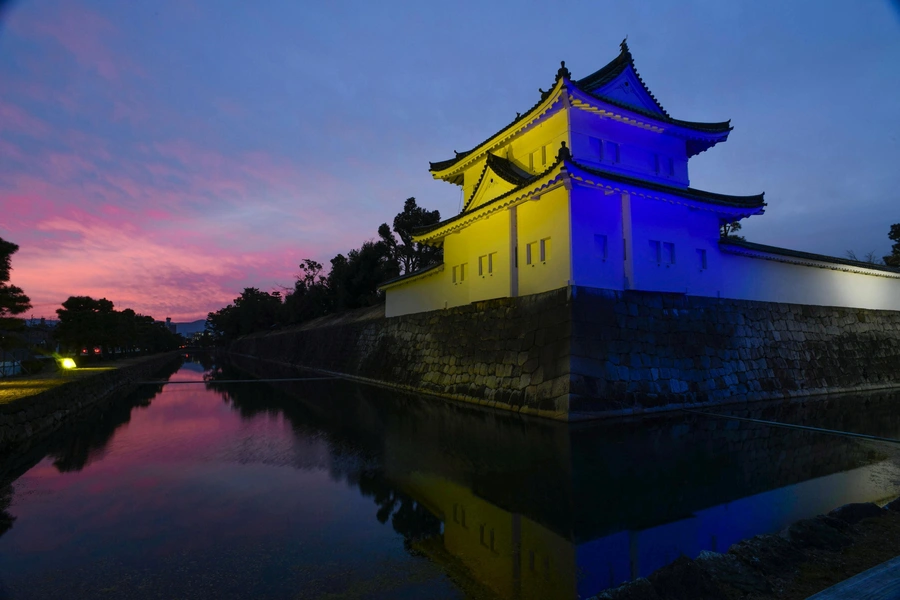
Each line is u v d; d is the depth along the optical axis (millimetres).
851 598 2668
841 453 8133
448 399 16531
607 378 12195
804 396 15930
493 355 15266
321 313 47844
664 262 14508
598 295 12859
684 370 13664
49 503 6176
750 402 14438
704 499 5941
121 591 3816
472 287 17484
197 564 4309
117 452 9312
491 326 15695
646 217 14289
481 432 10453
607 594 3234
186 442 10180
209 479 7262
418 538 4867
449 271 19562
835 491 6160
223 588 3852
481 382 15492
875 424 10695
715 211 15828
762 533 4855
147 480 7246
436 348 19172
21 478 7457
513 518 5434
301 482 7027
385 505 5945
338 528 5176
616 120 15109
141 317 59531
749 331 15766
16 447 10008
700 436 9523
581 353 12008
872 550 4051
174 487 6852
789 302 17703
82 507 5996
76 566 4285
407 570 4145
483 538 4863
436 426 11398
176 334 110312
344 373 29688
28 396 11578
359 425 11867
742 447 8602
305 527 5211
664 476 6934
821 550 4082
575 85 13594
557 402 11773
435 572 4098
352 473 7484
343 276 40531
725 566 3744
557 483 6695
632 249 13711
